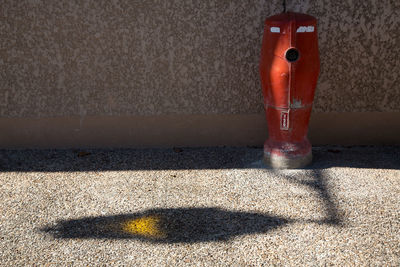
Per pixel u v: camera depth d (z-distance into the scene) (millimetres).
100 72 4832
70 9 4641
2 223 3678
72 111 4965
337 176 4262
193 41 4699
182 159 4758
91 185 4270
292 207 3770
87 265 3150
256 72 4758
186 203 3898
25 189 4227
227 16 4609
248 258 3164
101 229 3562
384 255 3146
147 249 3299
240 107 4887
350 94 4785
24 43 4758
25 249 3346
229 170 4477
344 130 4910
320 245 3273
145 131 5008
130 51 4754
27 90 4906
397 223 3496
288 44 4008
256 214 3689
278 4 4555
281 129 4359
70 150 5047
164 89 4863
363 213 3643
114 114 4961
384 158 4629
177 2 4590
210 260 3156
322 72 4719
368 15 4523
